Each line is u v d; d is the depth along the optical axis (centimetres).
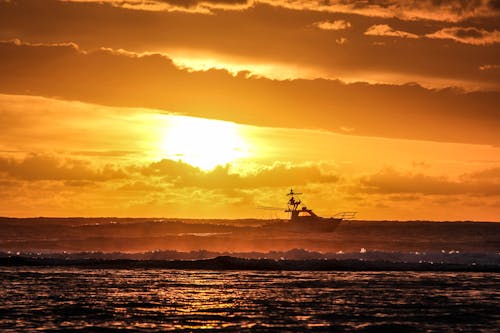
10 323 12556
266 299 15375
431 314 13750
